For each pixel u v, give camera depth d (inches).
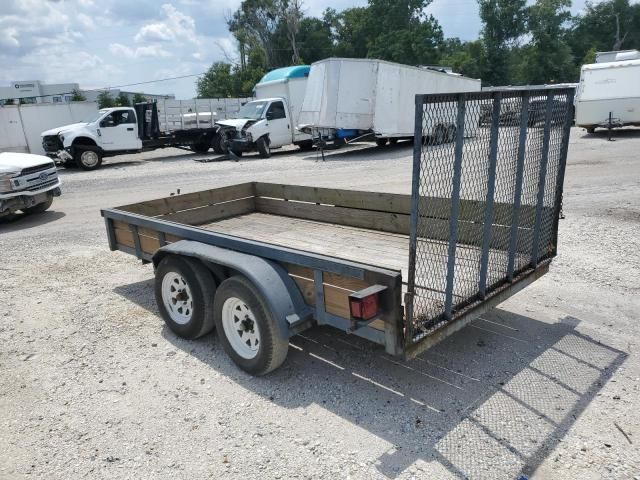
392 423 116.3
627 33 2736.2
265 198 257.0
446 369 137.9
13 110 869.2
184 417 123.3
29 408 130.7
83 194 481.4
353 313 105.8
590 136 742.5
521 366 137.3
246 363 138.4
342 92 637.9
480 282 131.1
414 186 102.6
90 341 167.3
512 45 2463.1
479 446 107.0
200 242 156.3
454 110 107.5
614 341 148.3
